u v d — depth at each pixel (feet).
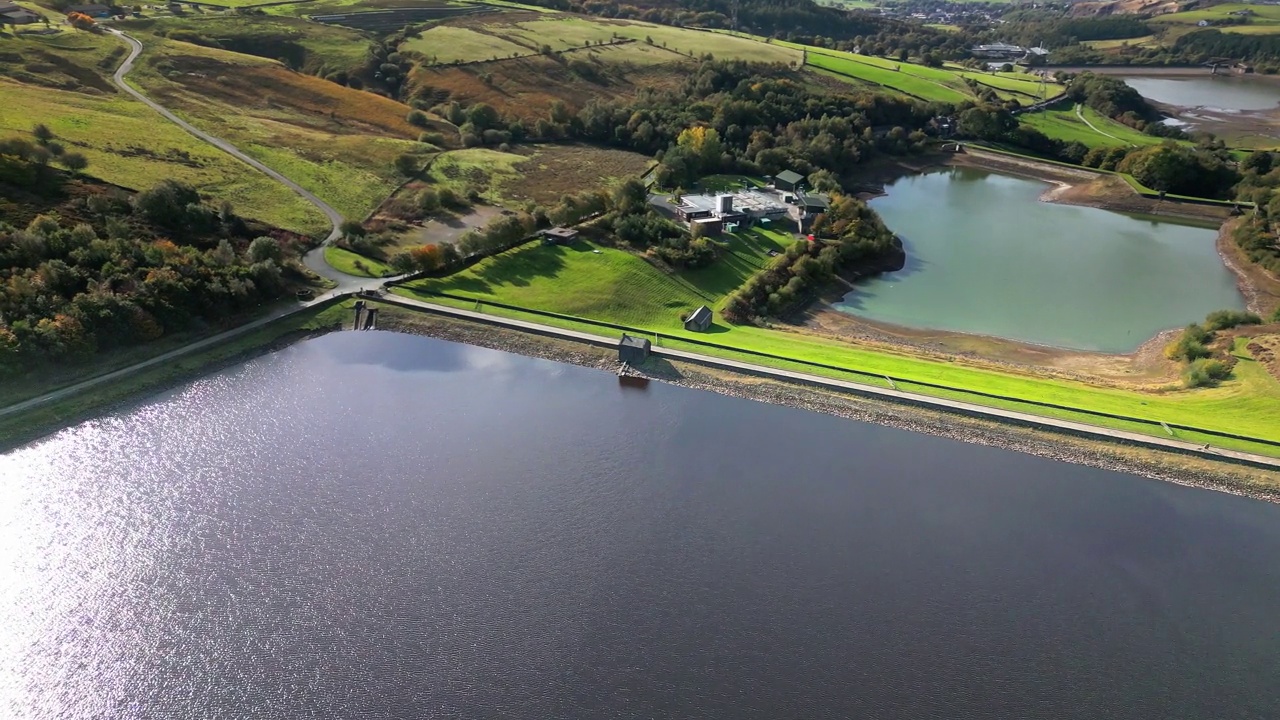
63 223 330.54
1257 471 258.57
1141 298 442.50
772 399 295.69
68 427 255.91
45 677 170.60
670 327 356.38
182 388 282.77
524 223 410.31
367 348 319.27
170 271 314.96
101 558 204.13
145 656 175.94
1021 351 371.97
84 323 280.92
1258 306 437.17
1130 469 261.44
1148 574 213.25
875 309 416.87
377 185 473.67
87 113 465.06
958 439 276.00
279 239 382.42
